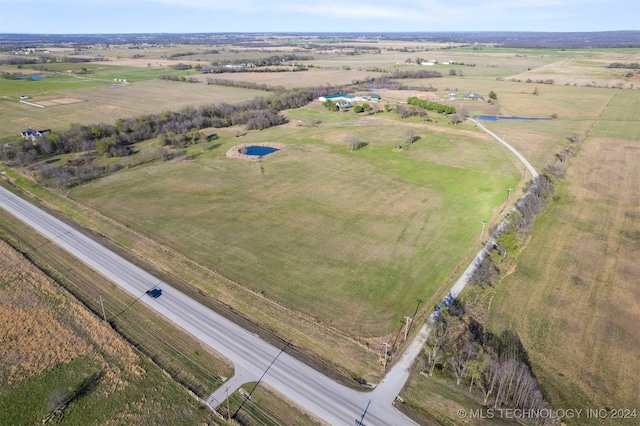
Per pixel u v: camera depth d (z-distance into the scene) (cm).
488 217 7394
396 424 3653
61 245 6431
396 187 8694
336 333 4694
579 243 6550
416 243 6531
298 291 5388
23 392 3881
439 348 4412
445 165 9988
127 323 4822
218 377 4128
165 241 6512
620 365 4266
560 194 8356
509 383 3825
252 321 4931
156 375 4128
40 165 9750
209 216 7344
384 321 4894
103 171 9450
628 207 7775
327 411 3775
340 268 5859
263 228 6938
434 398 3897
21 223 7112
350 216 7388
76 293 5325
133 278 5647
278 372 4200
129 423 3622
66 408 3744
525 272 5816
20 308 4962
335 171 9600
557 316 4962
